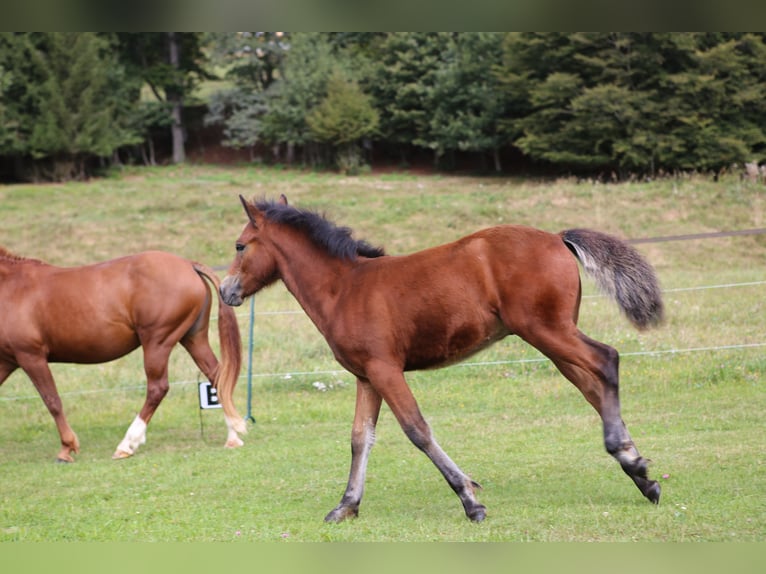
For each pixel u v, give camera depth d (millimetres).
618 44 33156
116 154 42750
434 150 41531
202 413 10656
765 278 15523
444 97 39469
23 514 6801
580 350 5598
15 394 11844
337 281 6227
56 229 25656
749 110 33250
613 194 26078
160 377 8945
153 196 31219
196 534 6016
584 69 35438
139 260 8961
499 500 6418
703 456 7156
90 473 8195
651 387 9977
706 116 32500
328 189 32000
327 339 6258
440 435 8766
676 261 19234
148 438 9648
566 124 34656
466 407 9922
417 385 10852
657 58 32531
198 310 9125
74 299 8836
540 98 35188
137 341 9109
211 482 7613
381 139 42469
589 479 6848
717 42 32625
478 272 5770
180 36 44719
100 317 8836
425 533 5676
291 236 6473
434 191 31172
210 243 24203
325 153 42750
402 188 32406
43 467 8578
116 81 42000
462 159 42500
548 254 5711
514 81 36469
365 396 6277
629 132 32750
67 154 38719
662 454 7344
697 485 6355
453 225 24500
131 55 44750
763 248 19797
